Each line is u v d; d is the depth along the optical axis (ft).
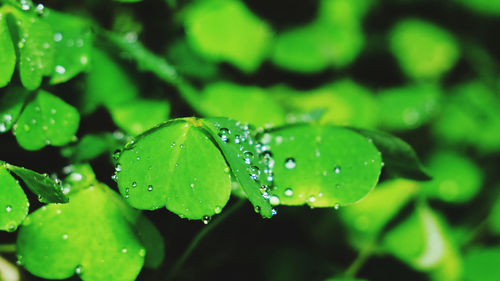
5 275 0.83
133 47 0.88
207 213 0.77
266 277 0.91
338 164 0.81
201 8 0.93
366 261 0.95
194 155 0.77
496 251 0.97
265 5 1.00
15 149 0.83
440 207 1.02
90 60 0.85
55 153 0.83
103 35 0.86
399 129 1.06
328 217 0.95
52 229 0.78
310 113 0.92
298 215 0.94
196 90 0.92
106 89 0.87
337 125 0.83
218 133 0.78
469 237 1.02
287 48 0.99
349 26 1.07
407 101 1.07
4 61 0.78
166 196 0.77
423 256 0.95
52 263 0.78
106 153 0.84
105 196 0.80
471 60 1.19
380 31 1.14
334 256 0.95
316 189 0.80
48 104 0.81
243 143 0.79
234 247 0.91
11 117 0.80
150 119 0.87
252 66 0.95
